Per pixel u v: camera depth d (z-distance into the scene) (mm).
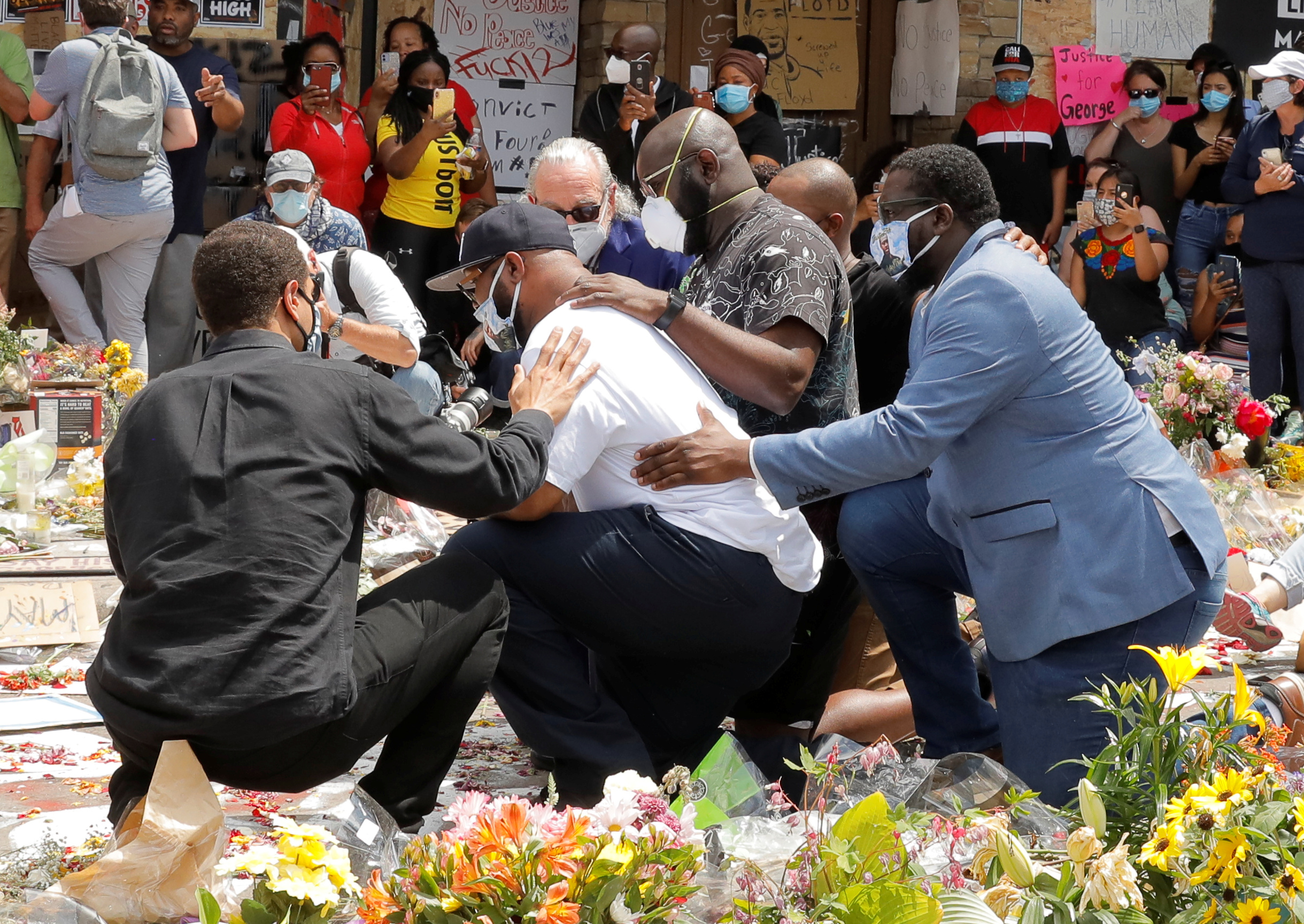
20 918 2025
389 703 2564
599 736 2908
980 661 3893
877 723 3627
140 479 2410
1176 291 9414
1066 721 2885
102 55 7094
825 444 2828
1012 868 2080
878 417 2830
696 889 1904
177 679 2291
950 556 3340
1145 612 2812
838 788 2471
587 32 9250
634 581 2861
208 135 7918
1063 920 2012
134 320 7551
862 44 9961
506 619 2799
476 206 8023
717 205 3381
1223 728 2330
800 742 3078
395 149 8062
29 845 2568
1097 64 9820
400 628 2576
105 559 4281
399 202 8094
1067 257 8938
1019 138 9234
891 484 3408
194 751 2348
